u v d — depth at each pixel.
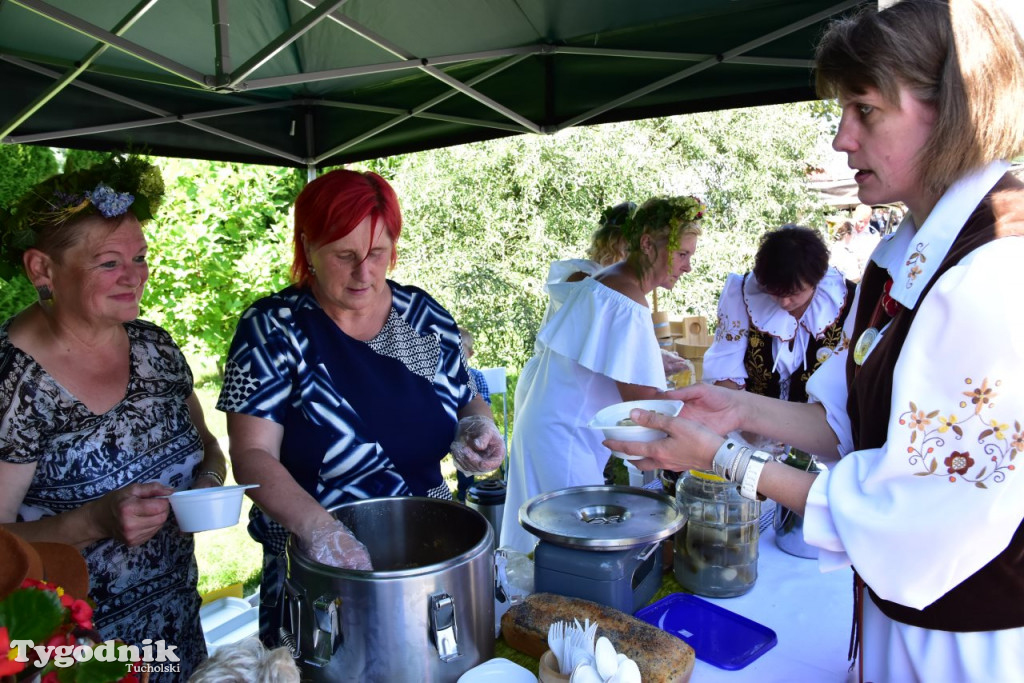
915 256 0.96
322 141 4.08
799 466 1.62
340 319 1.57
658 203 2.38
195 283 7.58
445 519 1.32
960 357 0.86
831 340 2.60
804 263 2.43
